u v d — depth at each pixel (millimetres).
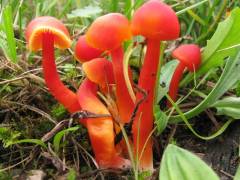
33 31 138
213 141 169
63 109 176
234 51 162
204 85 192
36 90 183
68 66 193
